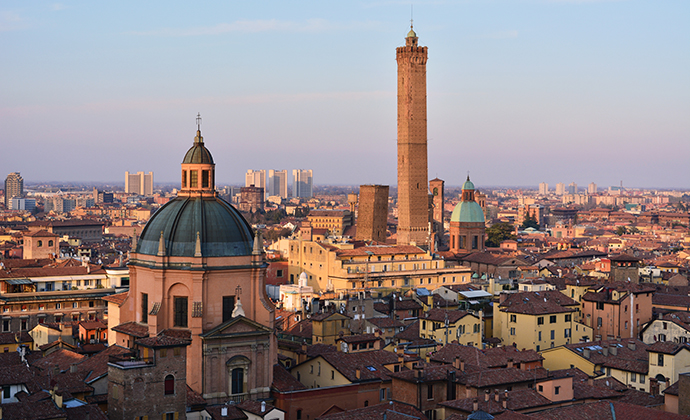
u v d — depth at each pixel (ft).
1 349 555.69
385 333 643.45
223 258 457.27
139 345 413.39
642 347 585.63
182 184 483.10
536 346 648.38
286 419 460.96
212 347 449.89
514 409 426.51
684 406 451.53
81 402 407.44
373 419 411.34
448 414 430.20
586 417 415.03
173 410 406.00
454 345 536.42
